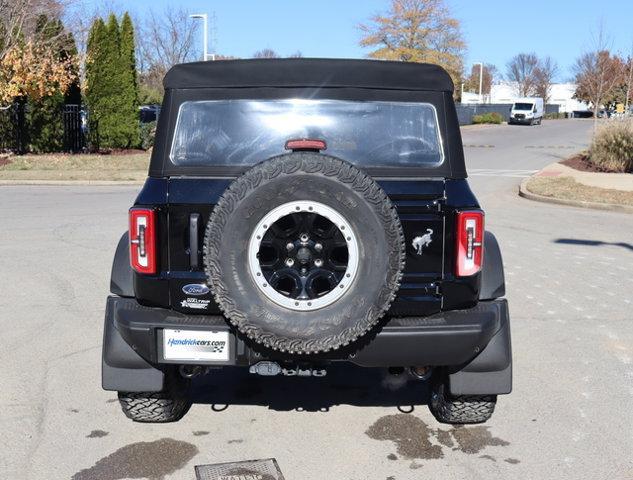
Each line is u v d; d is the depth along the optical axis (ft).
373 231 11.02
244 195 11.03
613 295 25.63
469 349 12.10
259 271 11.18
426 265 12.27
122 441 13.71
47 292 24.82
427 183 12.41
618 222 43.57
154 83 145.89
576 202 50.96
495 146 121.39
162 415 14.14
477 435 14.15
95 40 83.97
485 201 53.67
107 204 48.96
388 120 13.23
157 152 13.07
